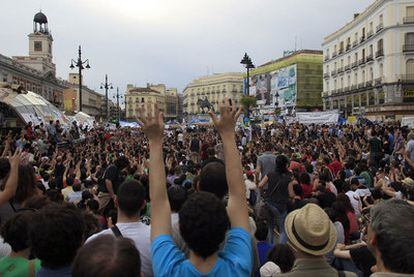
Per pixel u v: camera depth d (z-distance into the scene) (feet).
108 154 60.08
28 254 10.53
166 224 8.14
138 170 39.91
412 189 27.53
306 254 9.73
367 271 15.79
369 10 188.65
